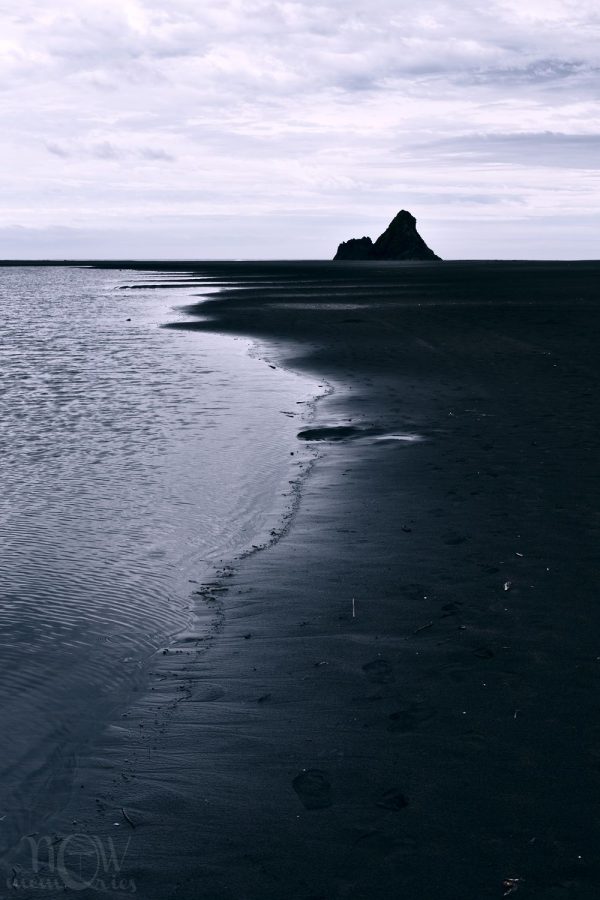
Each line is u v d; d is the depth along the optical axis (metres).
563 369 19.39
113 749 4.52
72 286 89.81
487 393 16.41
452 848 3.58
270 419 14.50
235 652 5.72
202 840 3.71
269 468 11.04
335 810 3.88
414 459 11.21
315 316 36.94
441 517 8.59
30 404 16.09
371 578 6.99
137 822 3.87
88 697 5.14
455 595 6.52
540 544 7.61
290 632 6.00
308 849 3.62
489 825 3.72
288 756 4.38
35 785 4.20
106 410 15.45
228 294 60.16
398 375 19.41
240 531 8.48
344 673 5.32
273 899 3.33
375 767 4.23
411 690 5.04
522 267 152.00
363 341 26.67
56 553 7.79
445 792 3.98
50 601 6.65
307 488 10.02
